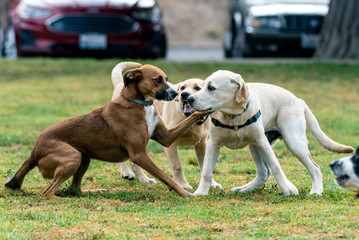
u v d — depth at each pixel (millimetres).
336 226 7281
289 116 9289
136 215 7805
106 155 9078
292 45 23344
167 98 8953
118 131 8930
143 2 22594
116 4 22094
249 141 9047
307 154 9242
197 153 10391
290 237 6887
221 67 22188
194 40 37219
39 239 6875
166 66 22203
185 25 38781
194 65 22484
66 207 8125
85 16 21953
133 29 22094
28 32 22266
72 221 7469
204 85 8750
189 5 41031
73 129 8930
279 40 23156
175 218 7617
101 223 7449
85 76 21781
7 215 7727
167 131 9227
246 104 8695
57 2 22328
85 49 22219
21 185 9211
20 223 7383
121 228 7234
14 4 23141
